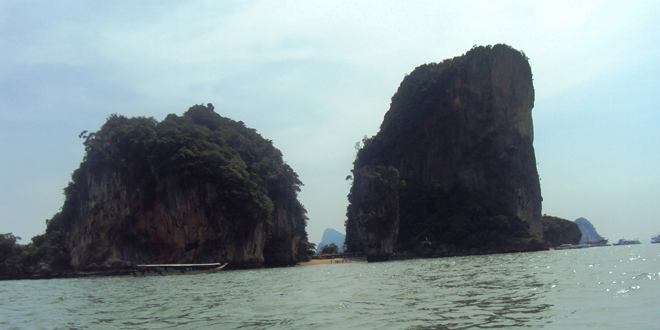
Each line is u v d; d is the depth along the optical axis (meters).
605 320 16.09
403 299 24.28
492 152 149.12
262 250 108.75
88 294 41.25
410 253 129.38
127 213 103.56
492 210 138.75
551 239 161.00
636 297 20.52
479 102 153.00
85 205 106.88
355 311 20.88
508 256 95.69
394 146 163.12
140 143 104.94
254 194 105.38
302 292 31.88
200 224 101.38
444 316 18.53
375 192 121.50
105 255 103.31
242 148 120.19
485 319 17.50
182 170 101.94
